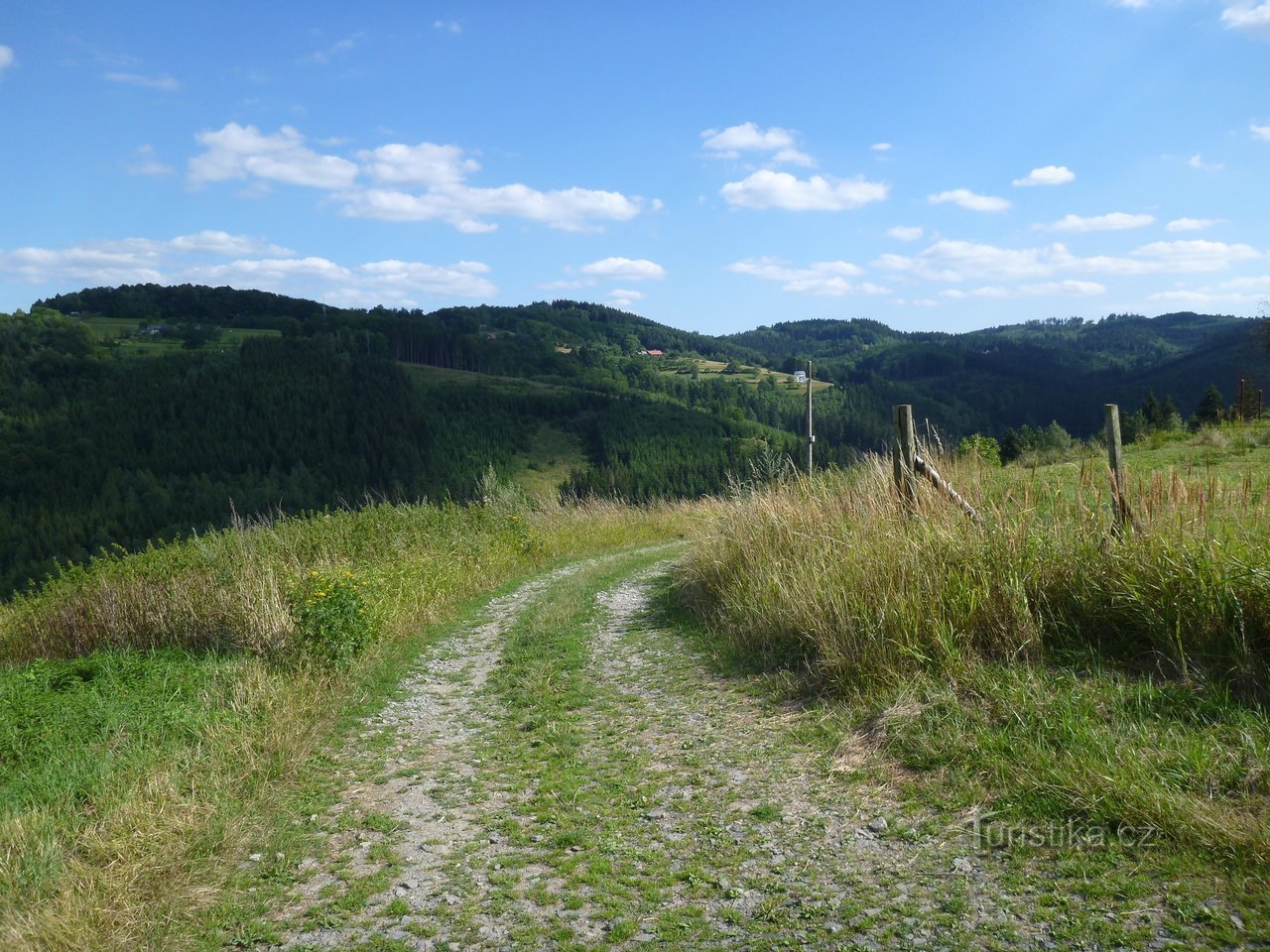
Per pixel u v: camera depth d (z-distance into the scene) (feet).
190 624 30.99
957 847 12.66
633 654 28.04
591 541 61.11
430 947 11.45
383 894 13.17
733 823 14.53
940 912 11.01
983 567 20.67
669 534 65.41
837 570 23.84
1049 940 10.09
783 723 19.24
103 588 35.42
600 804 16.07
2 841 14.35
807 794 15.33
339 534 47.75
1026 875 11.62
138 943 12.07
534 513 66.69
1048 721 15.46
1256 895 10.23
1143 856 11.48
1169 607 17.42
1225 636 16.34
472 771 18.81
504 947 11.31
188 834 15.19
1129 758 13.50
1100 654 18.12
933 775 15.03
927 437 31.24
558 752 19.43
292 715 21.88
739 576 30.76
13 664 31.83
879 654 19.80
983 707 16.70
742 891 12.21
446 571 42.91
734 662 24.71
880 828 13.58
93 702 22.34
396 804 17.10
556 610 35.83
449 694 25.73
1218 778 12.77
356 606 28.60
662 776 17.13
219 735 19.98
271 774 18.61
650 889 12.57
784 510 32.55
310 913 12.67
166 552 44.55
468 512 57.67
